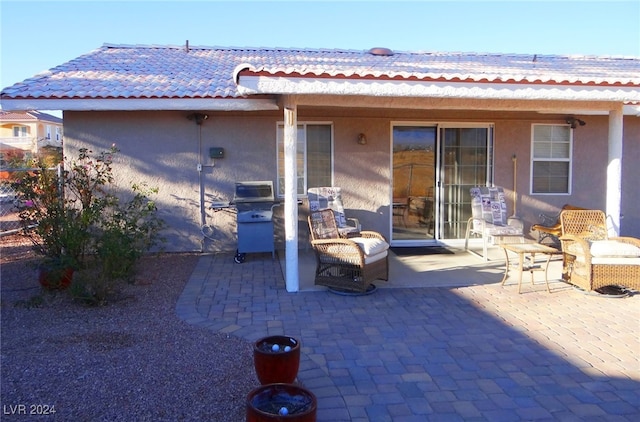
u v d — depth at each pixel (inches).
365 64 394.9
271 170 378.0
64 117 355.9
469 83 253.0
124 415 140.9
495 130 402.3
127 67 407.8
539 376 169.6
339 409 147.7
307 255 370.3
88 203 285.1
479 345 196.5
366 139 387.2
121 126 361.4
